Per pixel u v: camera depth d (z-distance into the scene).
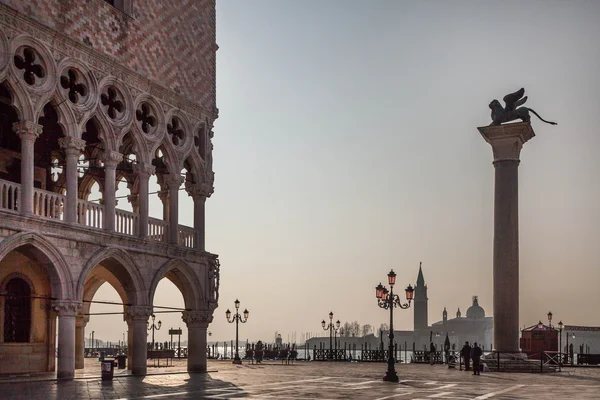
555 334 54.91
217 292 40.19
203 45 41.06
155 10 36.91
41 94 29.34
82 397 22.39
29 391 24.50
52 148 37.47
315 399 22.59
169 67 37.72
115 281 41.19
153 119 36.59
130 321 41.62
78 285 30.28
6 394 23.16
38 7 29.47
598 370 48.47
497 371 43.44
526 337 55.66
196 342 38.81
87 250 30.95
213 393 24.69
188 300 38.72
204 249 39.56
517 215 45.28
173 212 37.38
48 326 35.75
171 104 37.69
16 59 29.31
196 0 40.69
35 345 35.00
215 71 42.12
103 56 32.81
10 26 28.14
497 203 45.47
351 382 31.53
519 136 45.19
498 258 45.00
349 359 65.31
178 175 37.78
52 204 30.83
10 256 33.56
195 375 35.84
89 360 60.53
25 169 28.48
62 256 29.61
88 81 32.09
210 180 40.56
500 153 45.72
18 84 28.36
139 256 34.16
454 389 27.91
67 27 30.95
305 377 35.03
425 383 31.59
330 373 39.56
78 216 31.56
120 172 41.62
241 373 38.44
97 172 39.88
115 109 33.91
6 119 34.16
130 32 34.91
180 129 38.75
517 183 45.56
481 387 29.27
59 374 30.05
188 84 39.25
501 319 44.47
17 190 28.66
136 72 34.97
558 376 38.88
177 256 36.91
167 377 33.69
